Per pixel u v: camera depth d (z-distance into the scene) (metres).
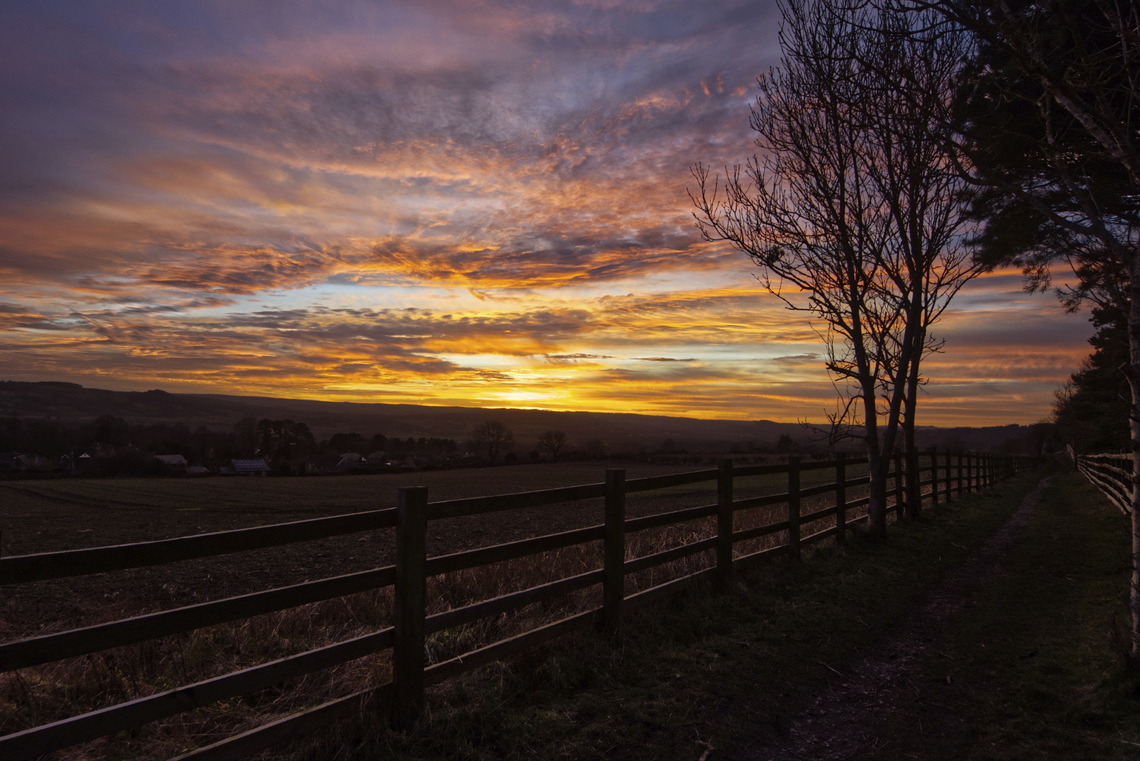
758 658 4.65
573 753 3.25
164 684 3.81
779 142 9.44
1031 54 3.95
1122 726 3.50
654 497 28.53
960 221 9.20
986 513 13.67
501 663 4.05
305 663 2.99
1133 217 6.27
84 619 7.08
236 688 2.74
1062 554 8.72
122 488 44.41
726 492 6.28
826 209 9.34
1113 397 22.06
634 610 5.16
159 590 9.18
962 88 5.58
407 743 3.20
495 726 3.47
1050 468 51.66
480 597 5.85
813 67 8.68
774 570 6.93
